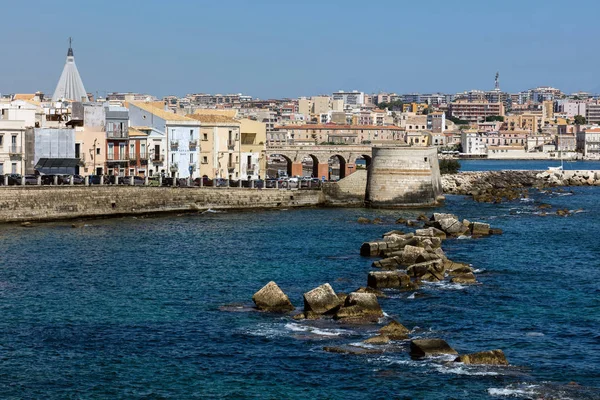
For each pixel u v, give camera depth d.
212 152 170.25
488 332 68.81
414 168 161.88
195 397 55.00
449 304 77.25
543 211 161.25
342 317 71.44
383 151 161.75
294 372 59.12
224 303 77.56
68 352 63.25
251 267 94.62
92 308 75.44
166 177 149.38
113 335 67.44
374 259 99.88
